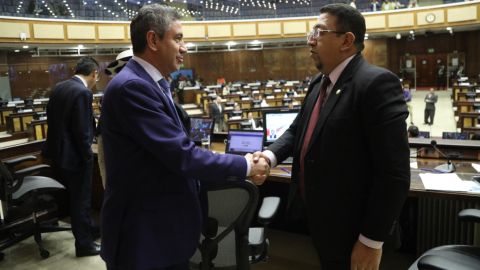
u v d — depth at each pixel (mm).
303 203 1536
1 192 2902
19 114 9484
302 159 1488
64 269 2844
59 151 2883
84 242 3004
